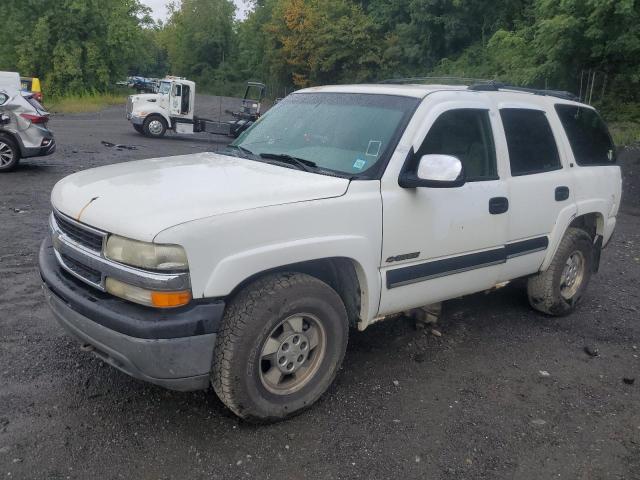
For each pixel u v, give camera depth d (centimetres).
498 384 421
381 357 453
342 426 359
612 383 433
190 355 313
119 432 340
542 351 480
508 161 464
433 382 419
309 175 380
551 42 1752
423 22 3114
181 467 314
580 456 343
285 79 4659
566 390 419
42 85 4041
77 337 346
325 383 375
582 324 543
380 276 388
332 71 4050
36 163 1356
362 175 381
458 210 422
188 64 7419
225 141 2148
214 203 325
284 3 4484
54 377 398
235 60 7262
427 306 465
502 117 468
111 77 4416
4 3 3934
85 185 370
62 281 349
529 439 357
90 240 332
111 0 4191
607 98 1839
